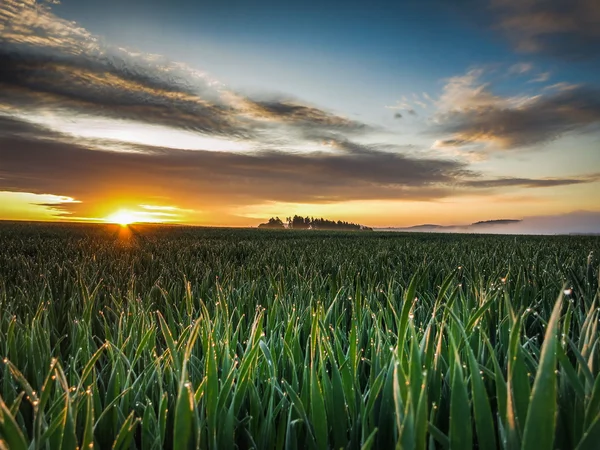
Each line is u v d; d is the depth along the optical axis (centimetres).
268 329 271
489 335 269
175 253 1018
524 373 115
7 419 104
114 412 154
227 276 526
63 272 561
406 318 149
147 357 227
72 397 147
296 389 185
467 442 108
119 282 503
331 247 1270
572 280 413
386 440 141
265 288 455
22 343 229
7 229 2866
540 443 96
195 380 188
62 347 286
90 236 2089
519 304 322
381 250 1015
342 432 146
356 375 177
